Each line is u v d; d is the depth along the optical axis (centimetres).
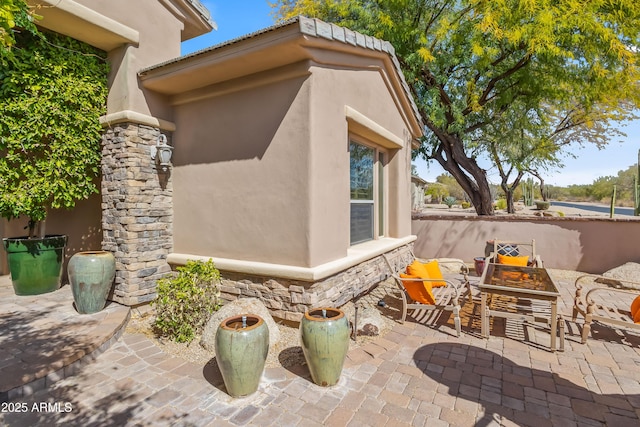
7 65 470
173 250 614
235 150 544
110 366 387
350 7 1073
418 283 536
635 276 800
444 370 392
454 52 1032
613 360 420
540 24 827
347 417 304
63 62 525
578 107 1370
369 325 500
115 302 556
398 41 1047
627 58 873
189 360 405
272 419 299
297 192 484
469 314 586
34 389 330
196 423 293
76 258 496
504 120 1208
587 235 930
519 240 1005
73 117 541
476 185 1264
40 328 445
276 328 463
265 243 514
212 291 496
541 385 362
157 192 587
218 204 562
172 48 636
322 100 499
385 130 704
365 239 731
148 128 573
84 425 288
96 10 508
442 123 1051
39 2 445
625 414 313
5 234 724
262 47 450
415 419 303
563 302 667
